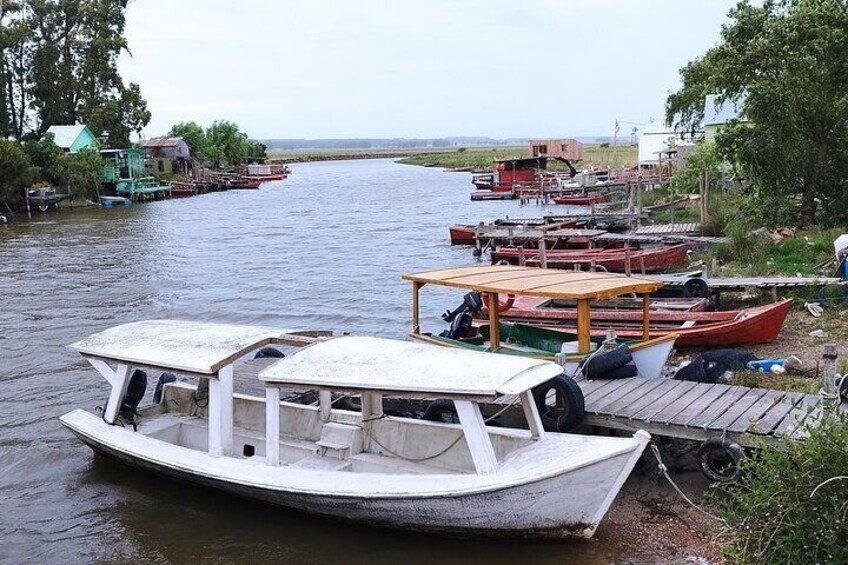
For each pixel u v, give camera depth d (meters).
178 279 27.98
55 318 21.89
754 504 6.32
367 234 40.16
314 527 9.21
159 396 12.26
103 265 31.70
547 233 29.75
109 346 11.07
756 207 25.05
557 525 8.16
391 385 8.50
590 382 11.16
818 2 23.53
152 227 46.78
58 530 9.55
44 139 64.62
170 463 9.88
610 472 7.94
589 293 11.61
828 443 6.21
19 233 44.50
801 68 22.81
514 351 12.52
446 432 9.54
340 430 10.03
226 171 102.19
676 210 35.72
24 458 11.78
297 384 9.02
